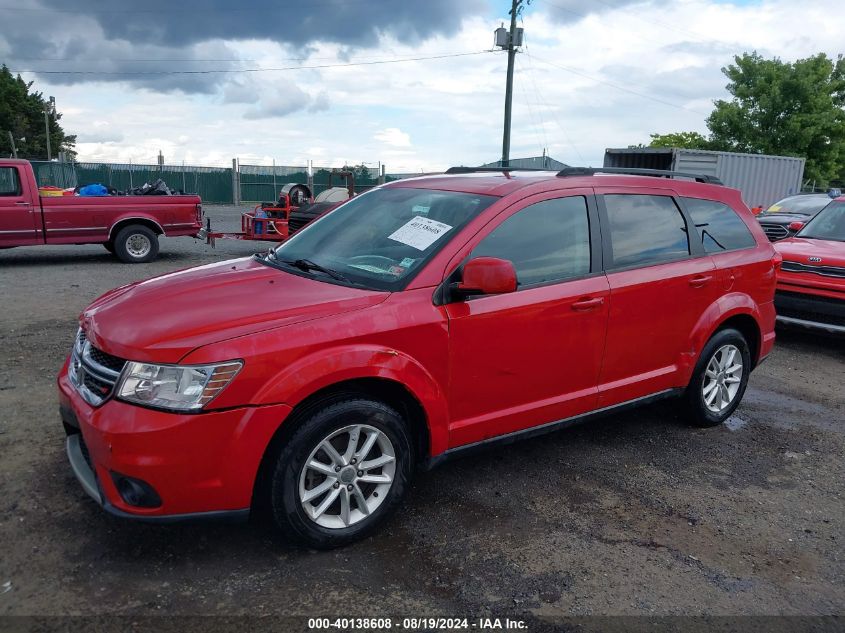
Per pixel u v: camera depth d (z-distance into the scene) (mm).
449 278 3523
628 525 3709
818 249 7887
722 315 4895
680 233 4754
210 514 2930
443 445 3588
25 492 3676
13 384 5402
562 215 4074
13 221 12008
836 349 8117
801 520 3879
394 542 3408
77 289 10102
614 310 4191
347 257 3879
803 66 34031
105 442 2830
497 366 3709
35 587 2916
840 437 5223
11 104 62406
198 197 14000
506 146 29234
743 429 5289
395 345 3295
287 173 37406
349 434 3242
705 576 3268
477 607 2939
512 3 28266
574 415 4195
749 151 34875
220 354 2873
